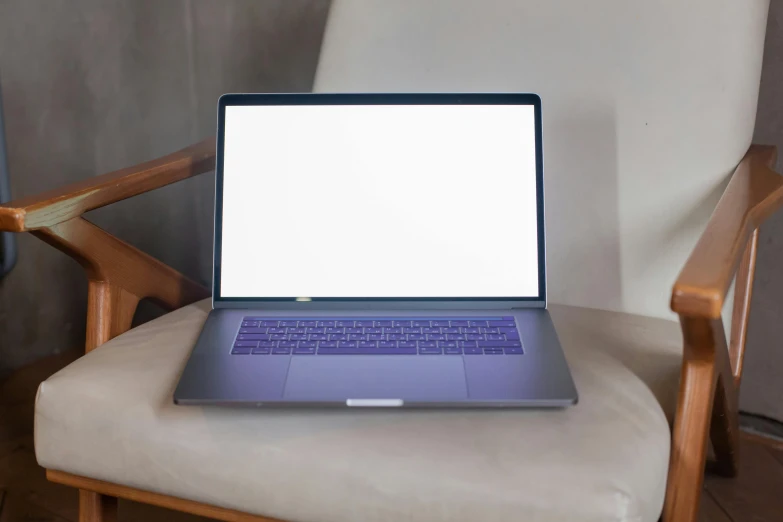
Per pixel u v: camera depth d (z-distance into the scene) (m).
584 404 0.75
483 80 1.07
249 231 0.93
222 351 0.81
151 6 1.59
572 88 1.03
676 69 0.98
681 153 0.98
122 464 0.77
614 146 1.01
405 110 0.94
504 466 0.67
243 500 0.73
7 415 1.39
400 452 0.69
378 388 0.74
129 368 0.82
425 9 1.09
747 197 0.83
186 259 1.79
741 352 0.99
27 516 1.14
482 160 0.93
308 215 0.93
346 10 1.12
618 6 1.00
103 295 0.93
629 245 1.01
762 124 1.26
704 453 0.75
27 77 1.44
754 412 1.36
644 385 0.80
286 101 0.95
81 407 0.79
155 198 1.69
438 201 0.92
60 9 1.46
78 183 0.88
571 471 0.66
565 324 0.95
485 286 0.91
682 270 0.67
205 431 0.74
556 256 1.05
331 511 0.71
